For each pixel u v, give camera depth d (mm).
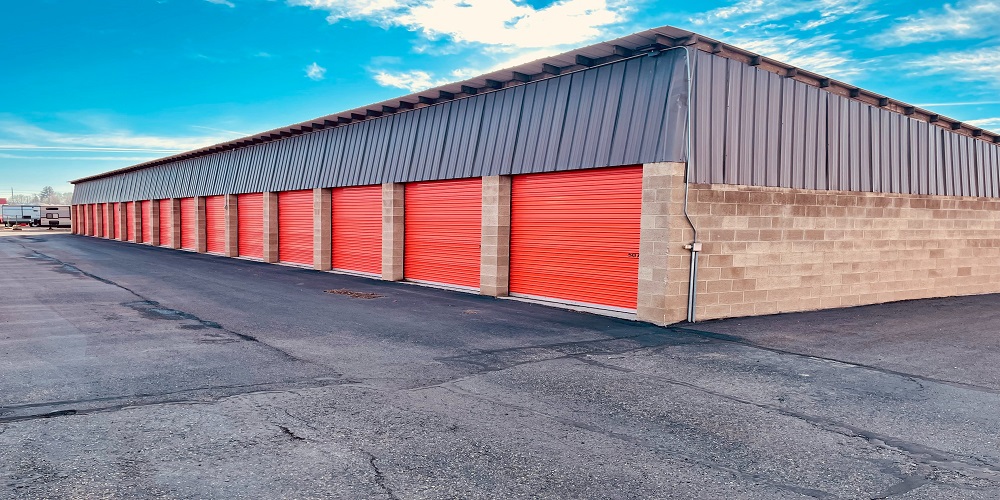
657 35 9195
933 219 13680
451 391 5484
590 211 10875
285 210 21328
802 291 11070
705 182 9438
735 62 9836
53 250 26453
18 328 8242
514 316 10086
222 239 25797
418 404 5059
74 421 4465
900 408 5199
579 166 10812
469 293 13344
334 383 5680
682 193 9203
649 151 9469
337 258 18688
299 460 3803
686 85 9172
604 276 10617
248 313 10000
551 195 11680
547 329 8859
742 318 10055
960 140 14445
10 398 5004
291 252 20984
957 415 5023
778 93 10523
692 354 7258
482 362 6676
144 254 25109
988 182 15203
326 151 18906
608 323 9445
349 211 18062
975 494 3512
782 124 10586
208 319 9297
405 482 3508
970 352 7613
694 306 9492
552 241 11672
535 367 6477
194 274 16797
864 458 4047
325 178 18688
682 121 9164
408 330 8633
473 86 13211
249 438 4180
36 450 3885
